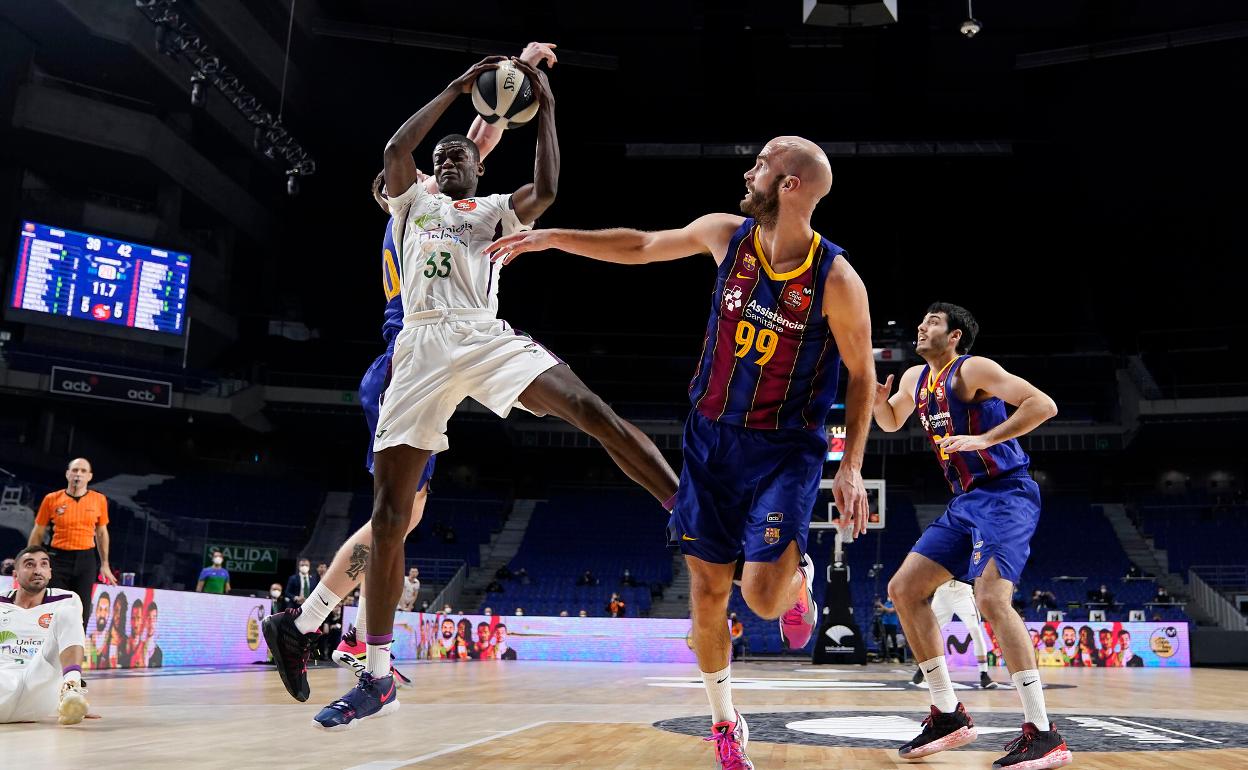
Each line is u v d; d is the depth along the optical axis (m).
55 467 21.33
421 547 24.47
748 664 15.77
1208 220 25.83
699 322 29.48
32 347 20.80
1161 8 19.59
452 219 3.29
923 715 5.14
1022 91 22.88
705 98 23.83
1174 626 15.51
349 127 24.02
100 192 22.30
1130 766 3.12
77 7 17.86
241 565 20.30
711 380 2.82
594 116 24.47
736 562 2.91
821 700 6.49
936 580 3.56
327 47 21.31
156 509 21.64
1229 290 26.34
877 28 20.48
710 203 28.08
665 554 24.72
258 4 19.81
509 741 3.62
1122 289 27.77
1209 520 24.77
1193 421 23.39
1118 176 24.95
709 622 2.81
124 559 17.86
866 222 28.36
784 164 2.65
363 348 26.06
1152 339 27.47
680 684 8.56
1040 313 28.23
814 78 22.86
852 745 3.67
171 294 21.59
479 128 3.77
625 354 29.17
